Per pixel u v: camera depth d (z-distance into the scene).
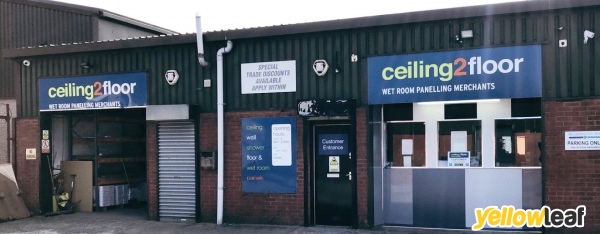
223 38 11.09
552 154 9.15
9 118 14.07
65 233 10.73
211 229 10.66
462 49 9.61
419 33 9.91
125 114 14.55
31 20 16.42
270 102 10.91
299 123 10.70
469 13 9.43
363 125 10.23
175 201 11.75
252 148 11.04
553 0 8.96
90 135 14.07
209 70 11.41
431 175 10.23
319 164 10.75
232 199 11.19
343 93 10.37
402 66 9.98
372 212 10.23
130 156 14.66
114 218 12.32
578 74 9.00
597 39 8.91
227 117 11.23
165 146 11.84
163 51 11.79
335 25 10.25
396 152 10.47
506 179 9.73
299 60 10.70
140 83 11.96
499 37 9.41
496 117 9.80
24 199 13.02
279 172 10.84
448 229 10.05
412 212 10.36
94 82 12.39
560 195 9.12
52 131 13.32
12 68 15.75
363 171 10.24
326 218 10.70
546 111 9.16
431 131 10.22
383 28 10.12
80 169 13.50
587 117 8.95
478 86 9.51
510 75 9.34
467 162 10.00
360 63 10.27
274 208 10.88
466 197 10.00
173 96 11.69
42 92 12.94
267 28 10.74
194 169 11.57
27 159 13.11
